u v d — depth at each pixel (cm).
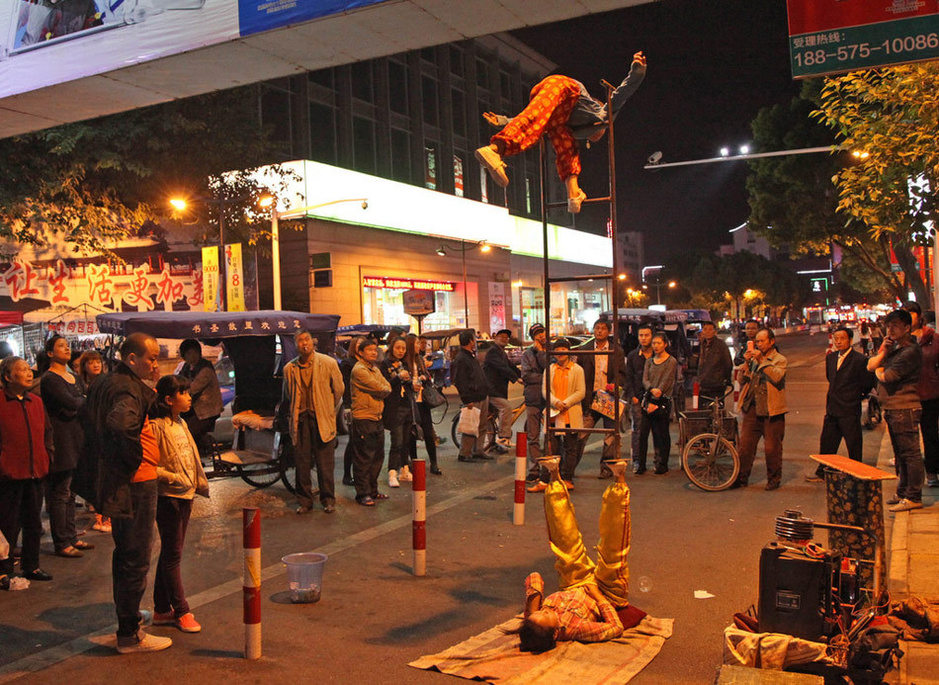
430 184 5331
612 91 521
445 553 697
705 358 1189
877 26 587
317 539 758
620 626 491
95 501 473
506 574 634
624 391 1080
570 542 521
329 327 1212
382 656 474
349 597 584
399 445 1002
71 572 677
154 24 755
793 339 6044
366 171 4784
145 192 2519
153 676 449
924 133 796
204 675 449
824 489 922
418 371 1075
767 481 930
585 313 7219
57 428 721
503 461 1188
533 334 1035
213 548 736
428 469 1111
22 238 2411
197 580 637
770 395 918
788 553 421
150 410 519
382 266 4312
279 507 911
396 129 5012
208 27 722
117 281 3219
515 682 422
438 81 5472
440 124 5469
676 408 1491
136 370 484
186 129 2253
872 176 862
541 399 1002
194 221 2856
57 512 724
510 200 6278
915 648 448
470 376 1182
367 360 916
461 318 5069
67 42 799
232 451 1002
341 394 892
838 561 438
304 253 3769
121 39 771
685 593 571
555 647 474
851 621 421
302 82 4328
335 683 436
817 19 598
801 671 404
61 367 745
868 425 1404
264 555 708
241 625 531
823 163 3312
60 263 3103
